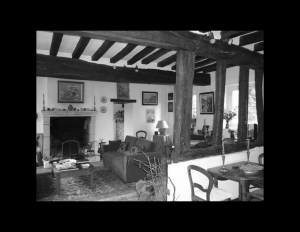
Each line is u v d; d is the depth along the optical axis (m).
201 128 7.36
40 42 4.74
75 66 5.47
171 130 8.64
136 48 5.43
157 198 2.86
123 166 4.35
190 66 3.33
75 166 4.07
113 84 7.72
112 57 5.96
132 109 8.10
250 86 5.83
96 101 7.43
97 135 7.47
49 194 3.75
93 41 4.86
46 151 6.44
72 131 7.18
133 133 8.11
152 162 4.39
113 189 4.01
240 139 4.34
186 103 3.31
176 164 3.18
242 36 4.30
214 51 3.60
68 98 6.88
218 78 3.91
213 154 3.67
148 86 8.41
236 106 6.29
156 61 6.81
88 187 4.13
